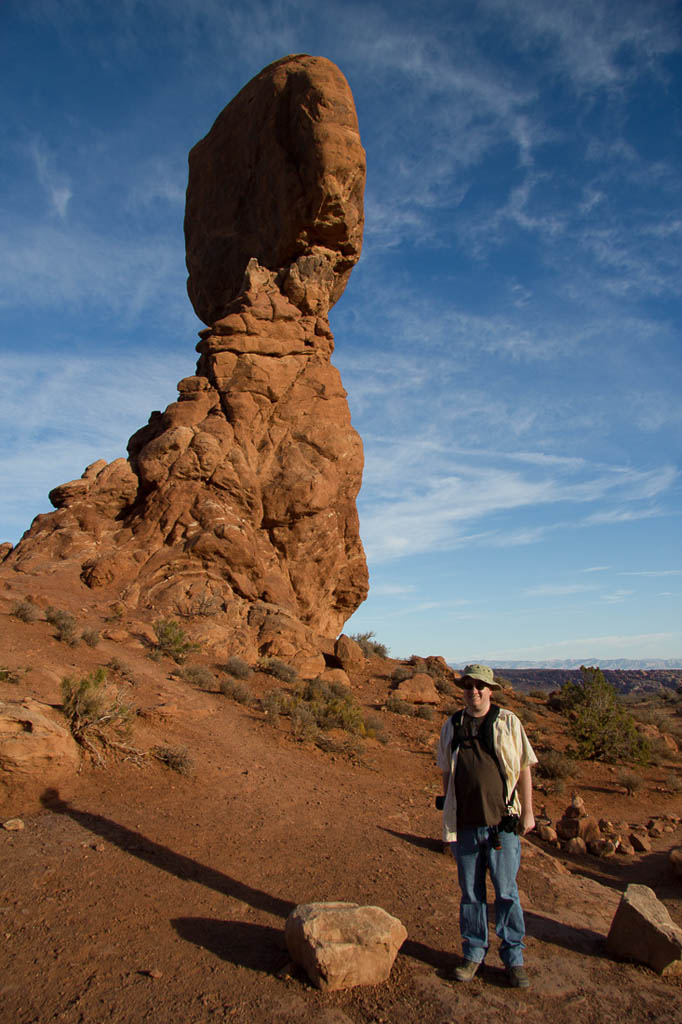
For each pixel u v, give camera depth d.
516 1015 4.06
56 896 5.29
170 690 14.62
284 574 27.52
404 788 12.02
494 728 4.68
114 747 9.22
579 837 11.00
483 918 4.55
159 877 5.97
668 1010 4.28
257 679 19.55
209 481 26.64
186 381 29.34
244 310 30.14
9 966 4.19
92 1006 3.82
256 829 7.97
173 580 23.59
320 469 28.64
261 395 29.05
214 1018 3.78
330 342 32.50
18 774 7.41
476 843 4.60
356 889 6.31
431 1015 3.97
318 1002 4.03
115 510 26.94
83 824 7.02
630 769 17.36
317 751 13.52
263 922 5.32
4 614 16.78
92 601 21.83
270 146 33.31
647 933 5.00
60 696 10.75
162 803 8.18
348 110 31.48
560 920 6.04
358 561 31.44
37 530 26.06
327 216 31.45
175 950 4.61
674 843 11.46
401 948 4.93
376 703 21.36
